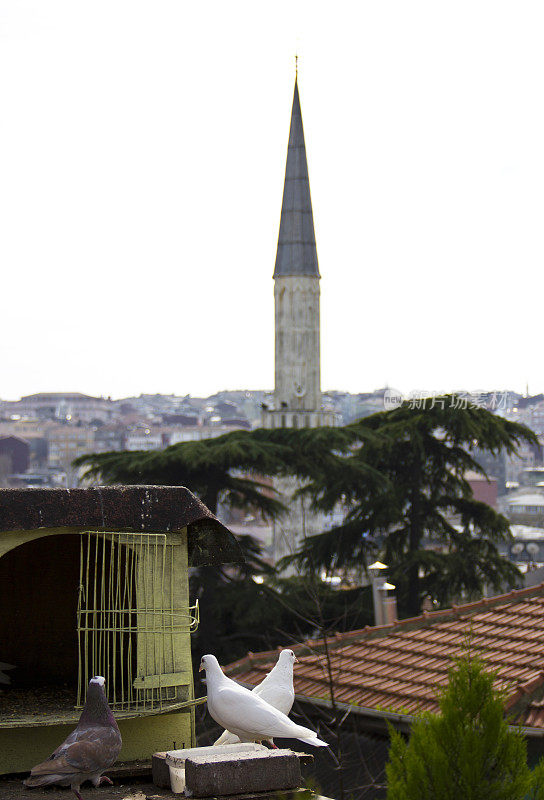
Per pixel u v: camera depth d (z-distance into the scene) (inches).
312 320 3927.2
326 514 1812.3
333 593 1606.8
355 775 610.5
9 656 454.3
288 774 323.0
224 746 341.1
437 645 751.7
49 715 365.4
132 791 337.4
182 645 368.8
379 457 1834.4
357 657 749.3
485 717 278.4
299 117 3927.2
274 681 377.4
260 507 1750.7
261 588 1577.3
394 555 1796.3
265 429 1808.6
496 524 1818.4
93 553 451.8
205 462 1659.7
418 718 296.2
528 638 727.7
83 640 451.5
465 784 270.8
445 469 1854.1
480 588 1775.3
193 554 398.6
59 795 334.0
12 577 457.1
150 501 365.4
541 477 6737.2
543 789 277.3
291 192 3922.2
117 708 363.9
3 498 347.3
